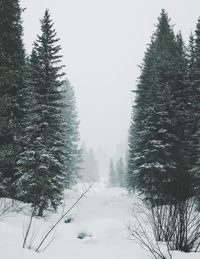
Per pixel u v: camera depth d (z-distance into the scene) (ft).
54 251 22.30
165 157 74.84
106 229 48.24
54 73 70.79
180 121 79.92
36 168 63.87
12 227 32.99
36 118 67.97
